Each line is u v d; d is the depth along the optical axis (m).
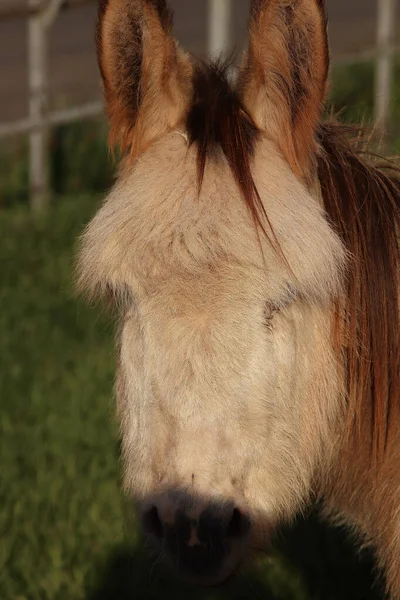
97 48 3.38
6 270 9.91
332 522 4.73
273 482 3.19
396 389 3.52
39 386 7.39
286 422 3.22
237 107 3.27
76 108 12.44
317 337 3.38
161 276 3.06
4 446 6.50
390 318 3.49
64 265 9.82
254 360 3.04
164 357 3.03
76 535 5.50
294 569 5.28
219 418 3.02
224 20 10.76
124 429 3.51
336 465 3.75
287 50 3.26
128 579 5.17
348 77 12.35
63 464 6.22
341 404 3.56
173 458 3.03
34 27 12.33
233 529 3.10
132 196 3.19
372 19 17.53
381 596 5.02
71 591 5.07
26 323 8.62
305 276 3.07
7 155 14.08
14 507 5.78
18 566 5.28
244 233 3.05
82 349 8.12
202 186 3.12
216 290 3.03
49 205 11.99
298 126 3.31
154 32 3.27
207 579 3.07
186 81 3.40
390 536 3.58
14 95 15.86
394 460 3.54
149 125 3.34
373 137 4.06
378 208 3.54
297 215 3.11
